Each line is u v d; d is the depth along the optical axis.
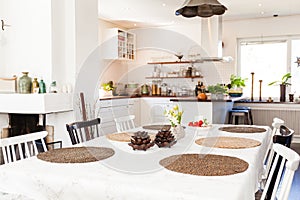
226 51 6.94
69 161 1.83
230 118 5.86
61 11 4.08
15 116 3.99
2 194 1.79
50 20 3.89
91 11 4.46
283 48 6.70
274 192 1.68
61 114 4.13
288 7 5.71
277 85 6.73
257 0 5.18
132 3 5.13
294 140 6.31
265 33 6.64
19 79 3.86
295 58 6.61
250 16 6.49
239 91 6.51
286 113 6.35
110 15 6.03
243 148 2.14
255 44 6.89
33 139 2.31
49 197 1.60
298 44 6.57
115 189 1.43
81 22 4.24
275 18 6.56
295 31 6.43
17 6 4.07
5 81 3.91
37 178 1.60
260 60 6.88
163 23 6.91
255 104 6.55
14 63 4.12
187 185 1.41
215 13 4.23
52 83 3.86
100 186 1.46
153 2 5.06
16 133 3.99
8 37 4.13
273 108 6.43
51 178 1.57
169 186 1.40
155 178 1.51
